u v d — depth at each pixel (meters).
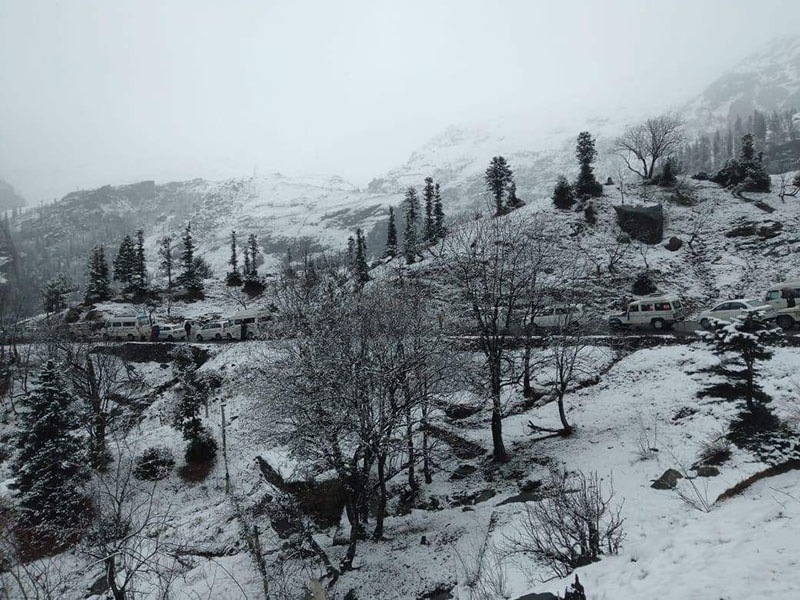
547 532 9.14
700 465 12.58
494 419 18.67
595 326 28.59
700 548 7.52
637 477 13.31
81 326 48.47
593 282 37.25
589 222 45.41
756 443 12.59
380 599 11.67
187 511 19.75
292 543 15.27
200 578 14.30
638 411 18.50
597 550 8.84
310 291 16.14
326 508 16.72
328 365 13.64
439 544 13.66
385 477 15.06
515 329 23.22
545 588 7.91
